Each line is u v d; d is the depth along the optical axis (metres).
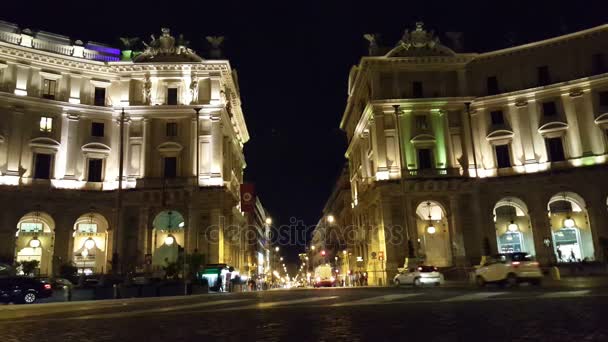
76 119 50.25
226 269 43.91
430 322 9.29
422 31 53.75
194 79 52.09
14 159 47.22
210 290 41.78
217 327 10.05
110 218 49.09
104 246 50.22
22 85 48.41
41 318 14.17
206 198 48.47
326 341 7.49
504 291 19.33
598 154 48.16
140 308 18.23
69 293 30.48
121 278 37.88
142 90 52.06
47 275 42.69
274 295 27.02
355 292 26.19
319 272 66.12
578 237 50.69
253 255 84.56
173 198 48.28
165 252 50.06
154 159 50.53
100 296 31.69
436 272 34.78
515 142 51.16
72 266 43.81
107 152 50.59
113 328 10.55
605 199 46.66
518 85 52.53
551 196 48.69
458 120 52.25
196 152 49.84
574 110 49.75
